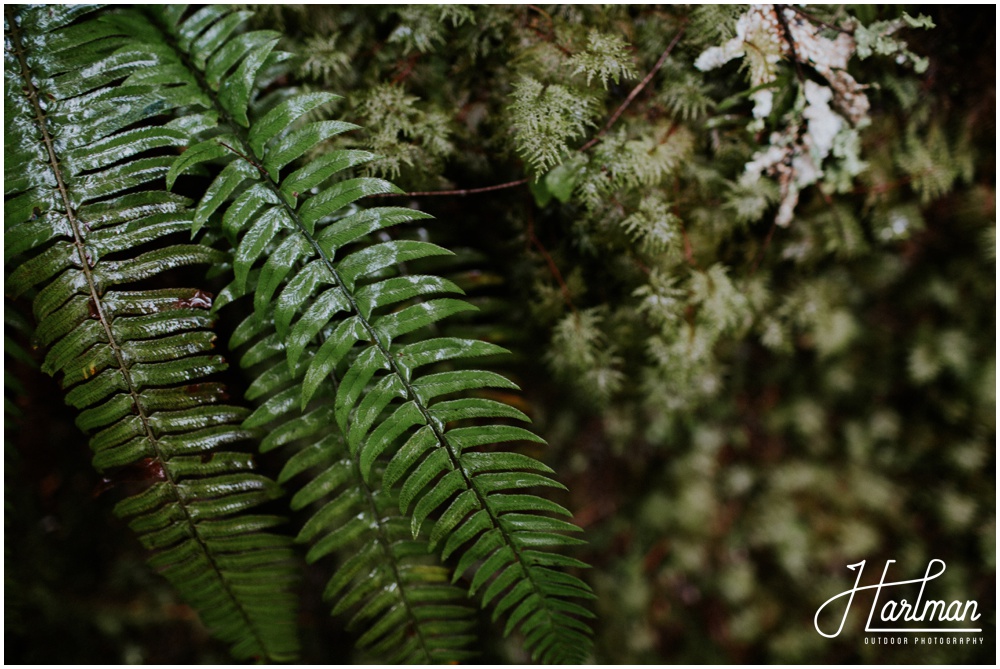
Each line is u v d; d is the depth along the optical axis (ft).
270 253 2.98
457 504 2.91
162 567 3.05
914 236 3.44
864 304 3.54
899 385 3.62
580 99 3.05
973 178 3.37
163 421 2.91
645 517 3.70
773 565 3.74
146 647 3.59
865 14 3.10
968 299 3.49
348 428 3.00
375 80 3.11
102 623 3.54
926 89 3.20
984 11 3.13
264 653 3.24
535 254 3.33
